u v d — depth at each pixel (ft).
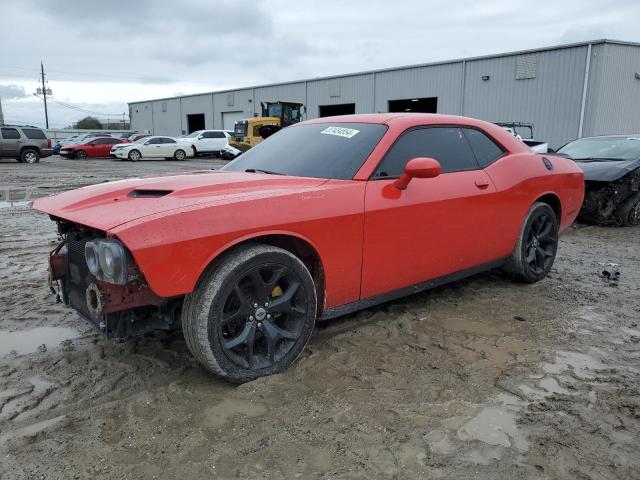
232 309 9.41
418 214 11.66
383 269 11.33
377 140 11.72
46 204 10.78
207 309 8.83
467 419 8.57
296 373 9.97
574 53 75.25
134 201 9.57
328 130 12.91
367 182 11.00
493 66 86.12
